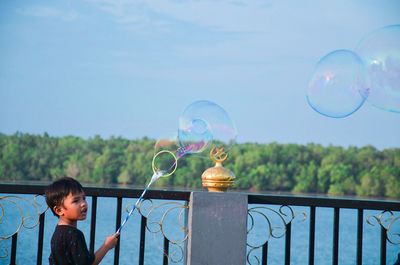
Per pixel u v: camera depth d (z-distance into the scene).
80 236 2.34
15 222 18.98
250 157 65.81
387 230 3.16
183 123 3.10
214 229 2.99
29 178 67.62
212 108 3.15
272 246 25.39
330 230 34.44
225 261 2.99
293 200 3.10
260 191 65.12
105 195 2.98
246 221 3.02
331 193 64.88
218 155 3.12
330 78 3.76
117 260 2.97
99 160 68.19
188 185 62.56
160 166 2.98
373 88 3.68
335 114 3.78
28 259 16.97
